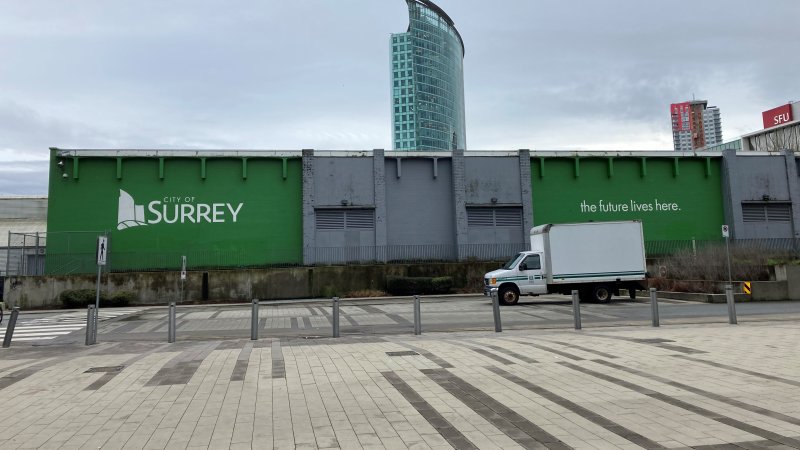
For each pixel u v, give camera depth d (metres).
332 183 34.91
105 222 33.09
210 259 33.72
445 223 36.03
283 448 5.17
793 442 5.05
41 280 30.33
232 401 7.04
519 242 36.28
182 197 33.94
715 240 36.09
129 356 11.07
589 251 23.19
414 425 5.87
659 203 37.91
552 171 37.38
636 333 12.69
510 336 12.91
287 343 12.51
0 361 11.04
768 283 22.25
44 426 6.08
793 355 9.41
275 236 34.44
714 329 13.13
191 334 16.02
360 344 11.87
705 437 5.25
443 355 10.11
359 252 34.59
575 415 6.13
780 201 38.19
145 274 31.02
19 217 51.16
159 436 5.64
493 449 5.04
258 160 34.88
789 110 83.12
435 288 32.19
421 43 170.38
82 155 33.22
